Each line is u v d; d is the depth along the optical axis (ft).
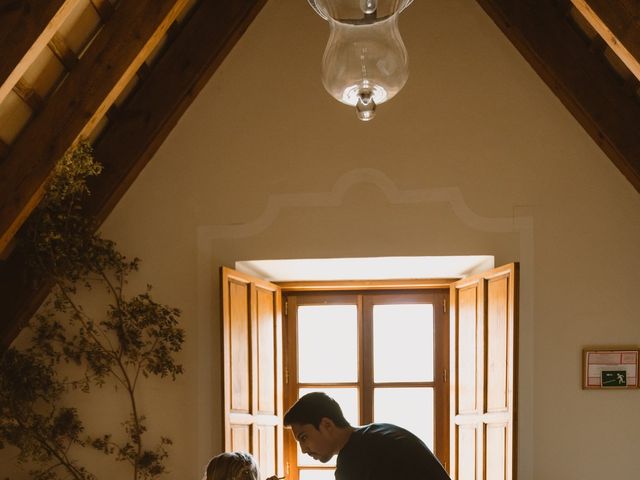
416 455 6.44
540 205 10.88
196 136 11.35
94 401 11.18
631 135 10.23
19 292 10.90
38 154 9.25
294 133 11.27
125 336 11.02
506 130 10.98
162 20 9.17
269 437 12.55
